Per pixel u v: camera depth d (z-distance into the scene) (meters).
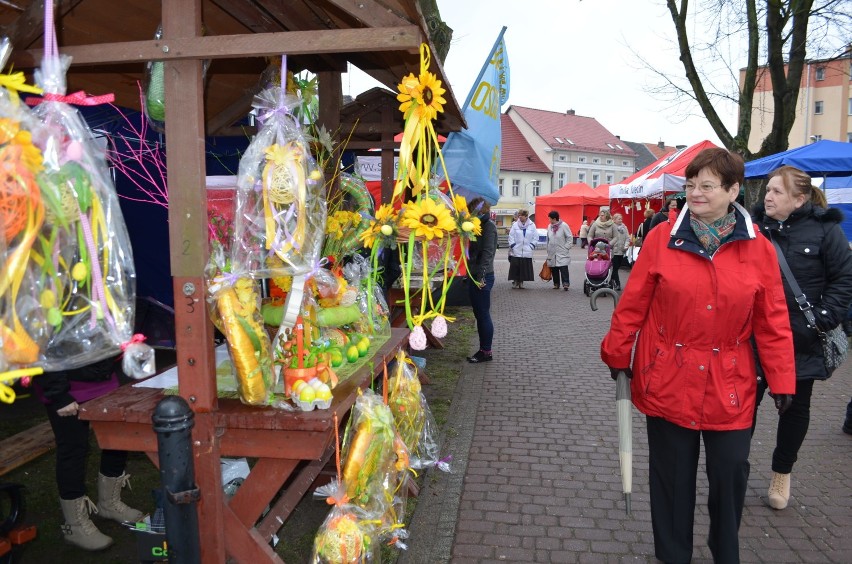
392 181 5.57
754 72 12.30
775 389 2.50
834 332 3.32
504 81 6.29
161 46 2.07
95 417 2.30
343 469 2.69
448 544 3.17
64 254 1.74
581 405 5.55
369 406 2.71
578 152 56.22
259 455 2.32
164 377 2.79
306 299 2.52
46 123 1.72
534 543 3.21
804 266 3.24
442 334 2.72
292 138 2.35
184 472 2.14
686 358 2.49
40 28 2.14
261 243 2.25
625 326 2.65
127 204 5.80
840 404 5.47
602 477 4.02
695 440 2.63
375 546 2.63
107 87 3.59
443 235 2.58
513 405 5.54
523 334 8.89
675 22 13.05
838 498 3.69
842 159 8.48
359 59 3.92
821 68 13.74
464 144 5.82
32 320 1.67
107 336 1.83
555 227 14.41
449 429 4.81
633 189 16.70
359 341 3.20
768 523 3.39
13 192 1.56
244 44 2.05
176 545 2.15
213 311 2.22
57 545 3.22
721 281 2.42
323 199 2.46
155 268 6.40
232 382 2.63
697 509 3.59
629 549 3.15
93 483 3.98
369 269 3.85
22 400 5.61
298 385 2.34
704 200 2.40
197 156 2.13
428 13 5.30
